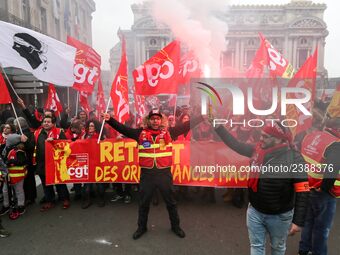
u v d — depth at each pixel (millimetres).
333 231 4008
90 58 6477
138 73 4871
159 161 3771
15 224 4332
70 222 4395
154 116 3803
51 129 4969
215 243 3756
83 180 4891
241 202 4883
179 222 4176
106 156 4879
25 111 5539
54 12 21031
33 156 4996
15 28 4848
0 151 4867
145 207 3871
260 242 2676
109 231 4094
